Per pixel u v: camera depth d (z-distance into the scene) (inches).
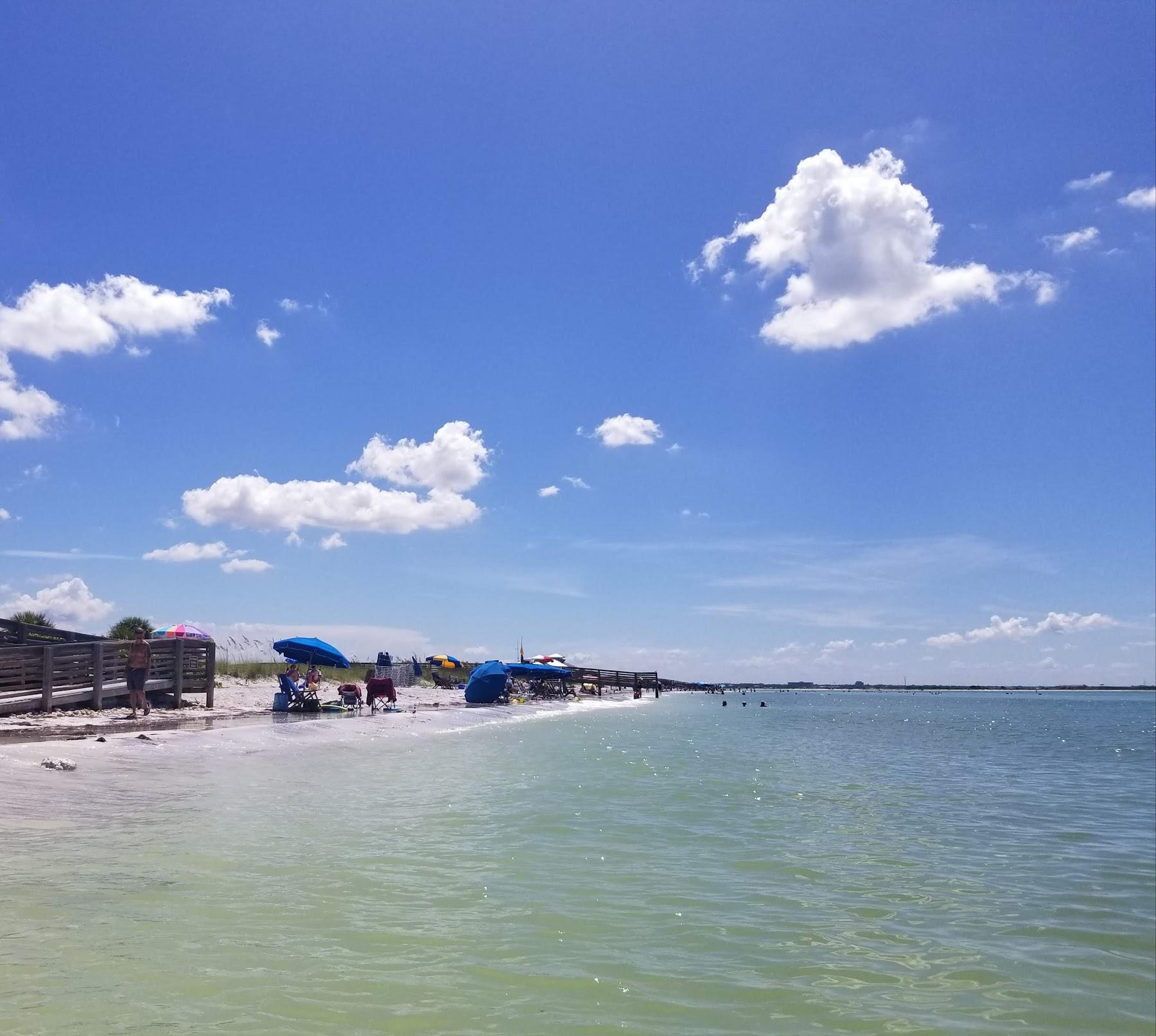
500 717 1596.9
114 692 913.5
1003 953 308.7
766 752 1172.5
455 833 447.8
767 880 392.2
